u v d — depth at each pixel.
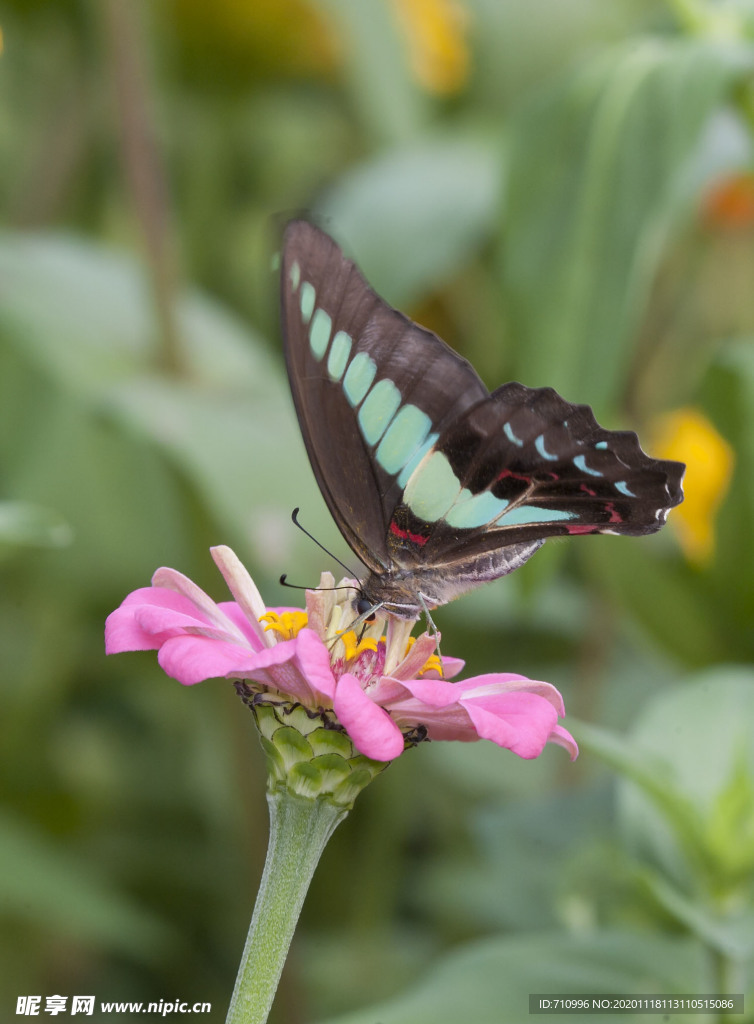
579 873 0.69
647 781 0.64
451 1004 0.65
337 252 0.62
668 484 0.63
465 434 0.63
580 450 0.63
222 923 0.78
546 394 0.63
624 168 0.70
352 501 0.62
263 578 0.73
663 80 0.70
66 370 0.75
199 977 0.76
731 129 0.76
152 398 0.73
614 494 0.63
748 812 0.65
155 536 0.77
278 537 0.71
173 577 0.61
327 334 0.62
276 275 0.61
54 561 0.76
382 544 0.63
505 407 0.63
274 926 0.61
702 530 0.71
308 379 0.61
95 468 0.76
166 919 0.78
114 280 0.78
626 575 0.72
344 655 0.62
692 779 0.66
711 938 0.64
